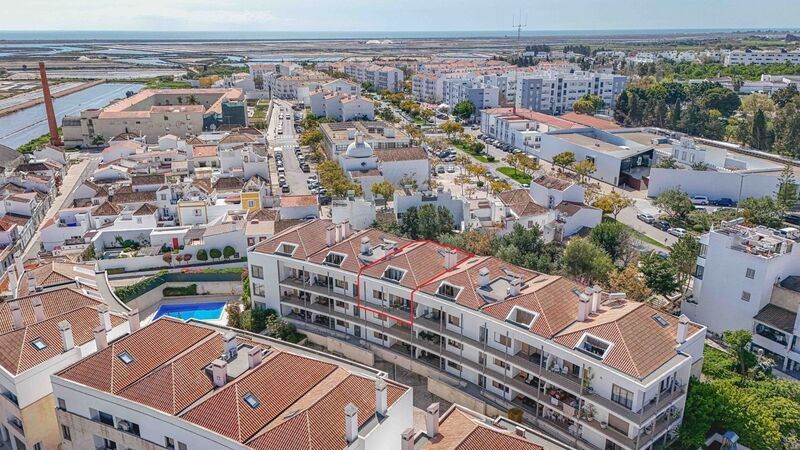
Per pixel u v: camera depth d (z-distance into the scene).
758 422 70.19
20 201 146.38
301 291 97.81
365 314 91.00
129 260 124.38
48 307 78.62
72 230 135.38
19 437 67.38
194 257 127.12
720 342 97.69
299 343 94.38
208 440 56.06
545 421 72.75
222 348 68.19
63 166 198.75
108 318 74.12
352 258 92.44
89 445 64.69
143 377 63.38
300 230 100.50
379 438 59.53
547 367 72.31
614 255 119.38
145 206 144.12
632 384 63.41
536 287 79.81
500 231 127.50
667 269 106.12
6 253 124.69
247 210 144.00
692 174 170.88
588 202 158.12
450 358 81.69
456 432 57.16
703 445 70.38
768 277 91.25
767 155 192.75
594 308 76.62
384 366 89.62
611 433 66.25
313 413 57.78
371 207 133.00
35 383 65.62
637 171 192.25
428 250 92.62
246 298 108.25
